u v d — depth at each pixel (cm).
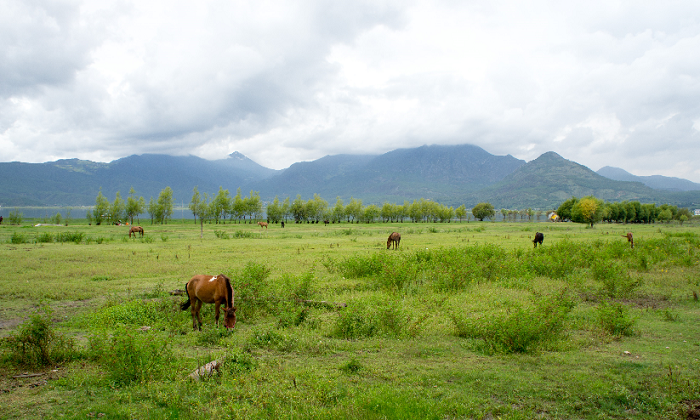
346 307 924
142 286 1336
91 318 883
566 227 7044
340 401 509
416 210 13038
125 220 9712
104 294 1235
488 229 6197
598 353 699
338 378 589
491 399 524
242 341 768
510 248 2609
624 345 745
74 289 1266
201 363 636
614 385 560
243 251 2519
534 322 740
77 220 9969
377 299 986
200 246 2911
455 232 5303
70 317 966
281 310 970
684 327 862
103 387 563
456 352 711
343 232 4969
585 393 539
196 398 523
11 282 1366
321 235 4612
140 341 605
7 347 700
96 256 2119
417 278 1410
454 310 948
